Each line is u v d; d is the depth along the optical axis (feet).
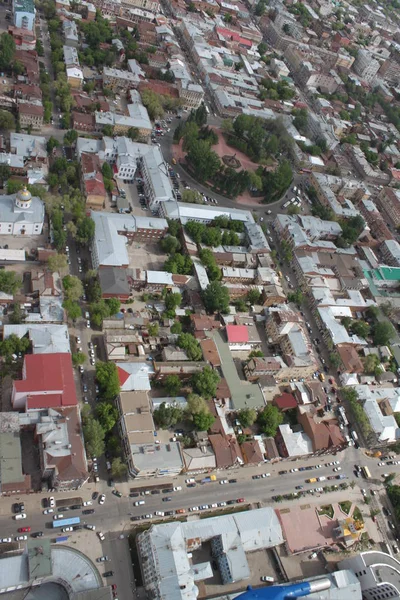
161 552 598.34
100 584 579.48
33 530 620.90
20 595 564.71
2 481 608.19
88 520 651.25
